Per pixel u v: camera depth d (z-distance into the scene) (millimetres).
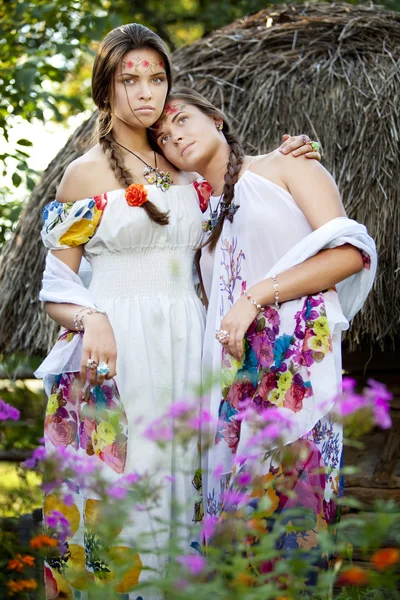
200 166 2506
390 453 3320
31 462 2307
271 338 2332
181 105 2484
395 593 2078
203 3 8062
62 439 2486
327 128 3406
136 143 2537
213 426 2396
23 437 4695
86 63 7293
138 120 2438
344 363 3645
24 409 5137
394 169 3279
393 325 3203
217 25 7703
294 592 1771
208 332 2471
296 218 2379
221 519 2176
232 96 3602
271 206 2391
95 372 2309
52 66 5246
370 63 3564
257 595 1635
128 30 2459
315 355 2287
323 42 3717
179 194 2504
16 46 5547
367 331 3191
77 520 2436
